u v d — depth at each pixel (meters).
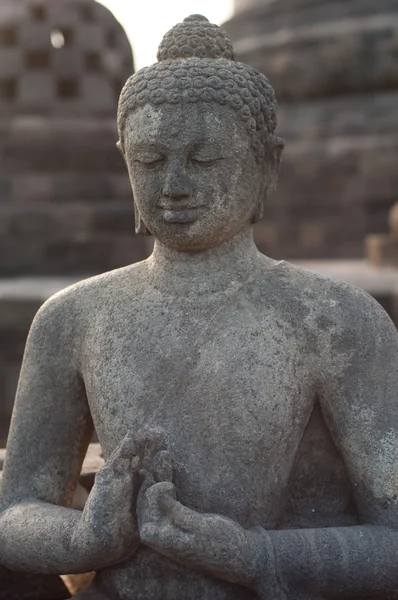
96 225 9.48
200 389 1.92
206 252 2.07
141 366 1.96
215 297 2.02
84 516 1.82
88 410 2.13
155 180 2.01
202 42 2.08
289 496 2.04
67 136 9.73
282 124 12.56
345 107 12.37
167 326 1.99
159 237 2.06
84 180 9.72
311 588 1.83
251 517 1.92
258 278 2.06
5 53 10.03
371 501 1.94
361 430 1.95
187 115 1.96
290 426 1.94
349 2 13.10
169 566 1.92
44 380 2.12
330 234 11.79
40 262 9.36
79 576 2.61
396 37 12.30
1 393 6.89
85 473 2.60
